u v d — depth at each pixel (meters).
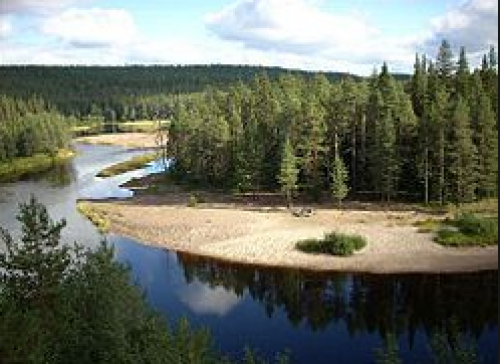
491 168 75.62
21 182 115.44
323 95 102.00
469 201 75.94
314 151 84.38
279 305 47.38
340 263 57.81
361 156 84.94
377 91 87.12
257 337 40.69
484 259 56.81
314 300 48.62
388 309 45.94
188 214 80.00
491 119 75.50
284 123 90.06
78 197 97.25
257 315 45.12
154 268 58.28
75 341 16.94
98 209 85.50
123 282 19.09
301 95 111.50
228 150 97.56
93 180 116.06
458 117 74.69
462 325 41.62
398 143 81.19
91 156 158.38
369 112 86.69
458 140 74.62
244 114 108.62
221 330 42.09
